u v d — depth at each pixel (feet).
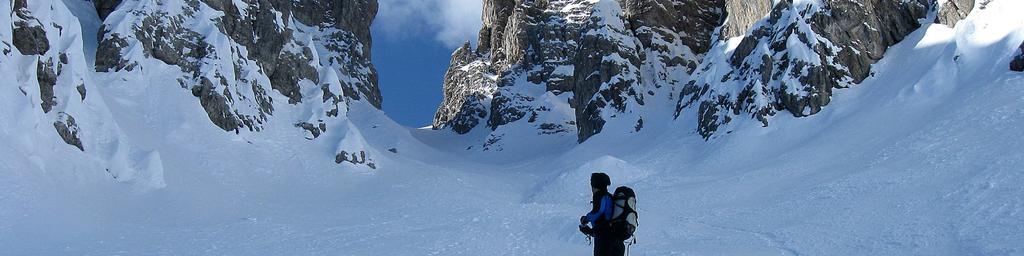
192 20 150.51
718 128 153.58
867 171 91.81
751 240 60.75
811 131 134.82
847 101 139.33
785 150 130.41
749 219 77.56
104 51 133.90
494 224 71.15
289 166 135.54
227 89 142.51
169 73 138.82
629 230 31.30
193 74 141.59
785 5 165.27
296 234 69.00
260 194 114.62
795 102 141.59
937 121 104.58
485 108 309.42
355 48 290.15
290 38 179.73
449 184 138.10
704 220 80.43
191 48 145.28
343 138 148.36
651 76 218.59
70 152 91.56
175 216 88.02
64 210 72.74
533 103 271.08
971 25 126.52
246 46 164.76
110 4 159.33
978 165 77.36
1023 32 111.14
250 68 156.35
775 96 147.84
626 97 207.72
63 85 98.53
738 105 153.89
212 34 148.05
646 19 228.43
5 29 92.12
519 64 307.99
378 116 246.88
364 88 280.31
